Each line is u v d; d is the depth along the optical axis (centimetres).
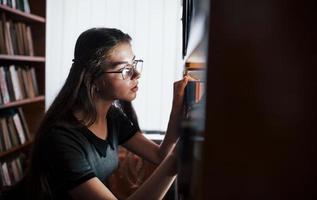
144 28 285
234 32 28
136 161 214
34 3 277
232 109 28
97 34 95
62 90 99
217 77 28
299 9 28
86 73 96
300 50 28
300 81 28
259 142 29
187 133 45
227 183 29
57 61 295
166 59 284
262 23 28
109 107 108
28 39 270
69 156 87
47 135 92
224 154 28
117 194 210
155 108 287
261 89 28
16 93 247
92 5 288
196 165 32
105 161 105
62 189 86
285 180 29
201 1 34
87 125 99
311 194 29
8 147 240
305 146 29
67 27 292
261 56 28
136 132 121
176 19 281
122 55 95
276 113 28
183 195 49
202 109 30
